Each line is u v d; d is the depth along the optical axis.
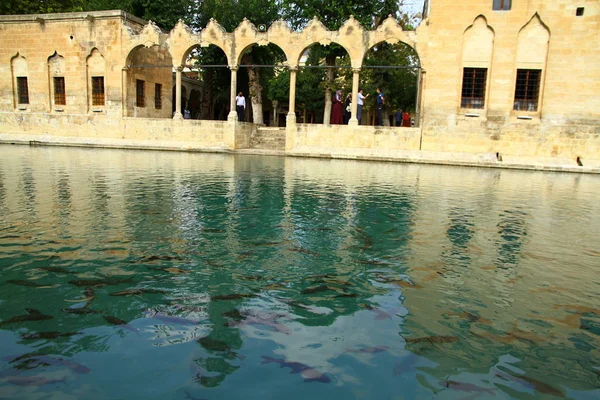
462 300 4.87
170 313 4.36
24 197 9.59
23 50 29.81
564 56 22.52
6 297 4.62
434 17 23.42
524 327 4.29
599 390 3.34
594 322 4.43
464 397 3.18
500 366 3.61
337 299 4.80
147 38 27.17
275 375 3.38
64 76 29.41
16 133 29.97
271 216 8.57
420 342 3.94
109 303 4.54
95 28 28.19
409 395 3.18
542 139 23.08
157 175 13.89
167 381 3.28
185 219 8.09
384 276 5.52
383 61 34.12
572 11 22.17
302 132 25.02
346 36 24.39
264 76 42.72
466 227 8.20
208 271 5.50
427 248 6.77
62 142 27.20
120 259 5.84
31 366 3.42
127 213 8.41
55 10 36.09
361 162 21.98
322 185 12.81
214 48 34.69
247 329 4.09
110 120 28.34
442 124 23.86
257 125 29.81
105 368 3.42
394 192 11.95
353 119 24.58
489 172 19.47
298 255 6.22
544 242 7.35
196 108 47.03
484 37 23.17
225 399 3.08
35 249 6.13
